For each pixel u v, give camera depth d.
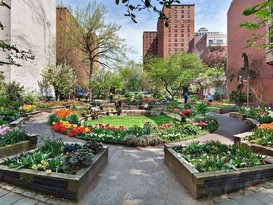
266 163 3.44
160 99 21.91
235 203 2.65
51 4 21.89
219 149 3.94
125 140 5.88
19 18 15.34
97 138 6.21
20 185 2.97
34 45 17.84
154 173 3.74
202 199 2.76
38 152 3.62
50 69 19.33
